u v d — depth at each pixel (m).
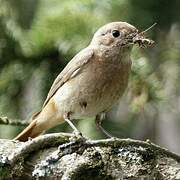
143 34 9.70
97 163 6.87
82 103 9.29
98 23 11.20
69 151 6.91
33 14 11.76
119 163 6.95
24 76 11.59
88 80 9.19
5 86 11.58
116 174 6.91
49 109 9.65
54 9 11.41
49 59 11.60
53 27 11.29
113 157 6.96
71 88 9.29
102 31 9.47
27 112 11.54
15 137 10.76
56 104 9.55
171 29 11.44
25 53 11.51
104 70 9.23
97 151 6.93
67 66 9.52
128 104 11.26
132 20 11.21
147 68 11.02
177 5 11.29
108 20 11.21
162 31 11.42
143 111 11.09
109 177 6.90
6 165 6.87
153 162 6.98
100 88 9.22
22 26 11.70
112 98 9.40
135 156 6.97
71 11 11.27
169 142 15.33
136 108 11.05
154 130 14.55
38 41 11.38
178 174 6.93
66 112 9.41
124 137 11.34
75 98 9.27
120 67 9.35
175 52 11.41
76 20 11.23
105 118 11.31
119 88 9.41
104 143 6.98
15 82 11.60
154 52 11.46
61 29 11.28
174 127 15.00
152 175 6.93
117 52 9.34
